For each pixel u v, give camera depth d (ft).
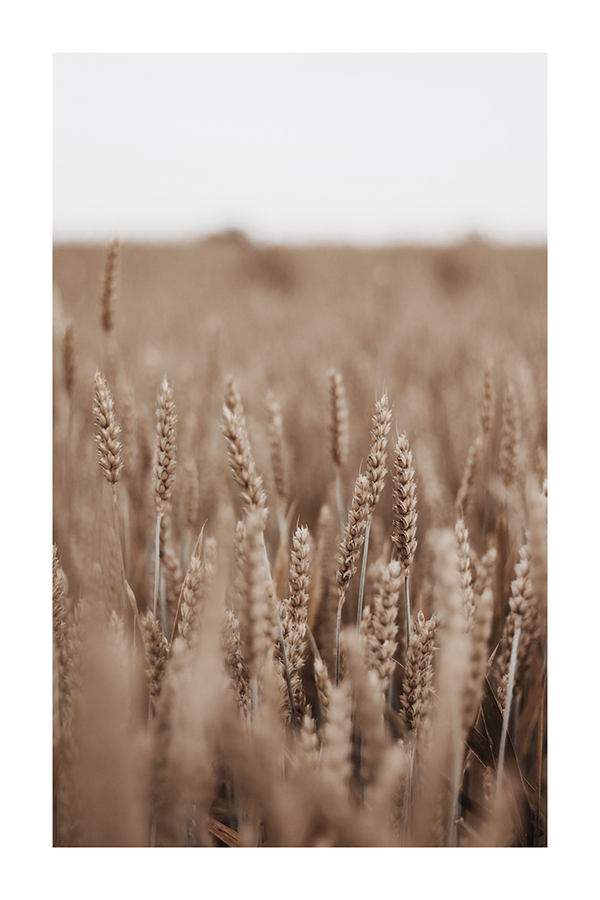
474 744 3.35
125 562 4.56
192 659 2.64
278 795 2.37
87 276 7.47
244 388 7.55
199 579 3.10
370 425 7.15
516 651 3.34
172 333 10.93
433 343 10.53
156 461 3.27
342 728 2.18
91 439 5.83
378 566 3.66
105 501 4.22
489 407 4.94
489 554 3.69
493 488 5.53
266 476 5.66
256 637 2.40
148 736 2.57
